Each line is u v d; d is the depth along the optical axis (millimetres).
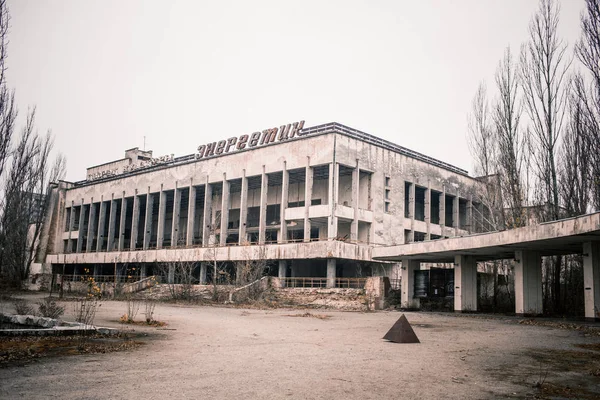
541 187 31875
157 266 58219
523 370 10328
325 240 43062
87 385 8242
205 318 24141
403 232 51500
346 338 16094
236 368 10094
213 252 51844
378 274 48969
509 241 24219
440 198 57281
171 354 11883
